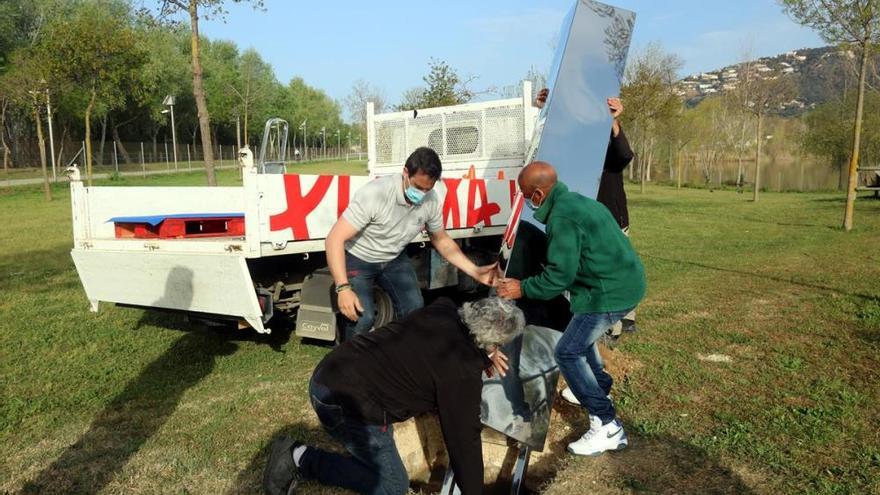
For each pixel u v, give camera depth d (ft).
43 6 128.88
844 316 22.06
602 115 16.42
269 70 206.69
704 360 17.53
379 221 13.69
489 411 12.08
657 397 14.89
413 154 13.23
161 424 13.83
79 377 16.74
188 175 126.82
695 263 34.55
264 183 15.35
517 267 14.24
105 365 17.69
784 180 138.31
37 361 17.98
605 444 12.12
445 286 21.39
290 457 10.46
